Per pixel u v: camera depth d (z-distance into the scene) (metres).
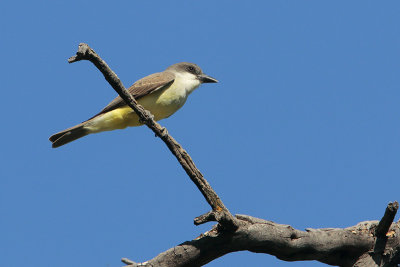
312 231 10.66
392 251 11.05
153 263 9.30
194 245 9.41
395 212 10.57
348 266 11.30
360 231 11.30
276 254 10.25
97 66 9.66
